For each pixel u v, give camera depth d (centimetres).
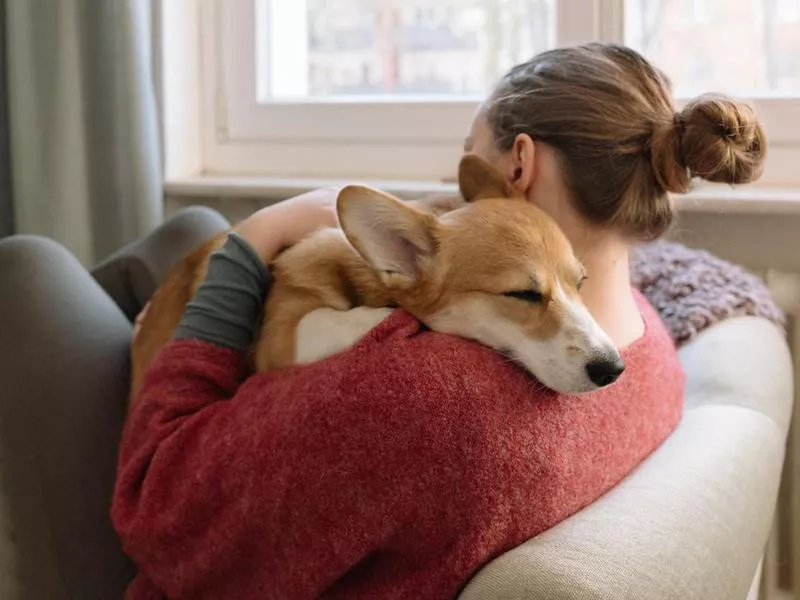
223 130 233
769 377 137
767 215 179
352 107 221
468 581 87
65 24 200
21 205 209
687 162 106
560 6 200
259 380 103
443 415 88
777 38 194
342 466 88
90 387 137
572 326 101
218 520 97
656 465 103
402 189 197
